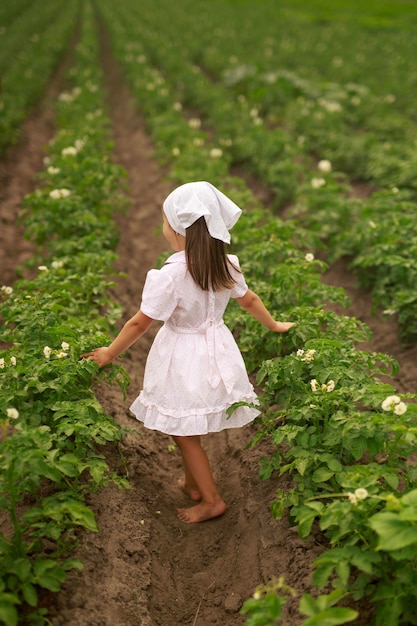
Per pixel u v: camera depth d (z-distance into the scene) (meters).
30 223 6.41
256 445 3.94
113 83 18.02
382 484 3.08
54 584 2.55
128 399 4.53
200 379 3.21
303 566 2.96
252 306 3.52
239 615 2.96
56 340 3.79
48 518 3.04
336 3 36.00
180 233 3.14
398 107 14.09
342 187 7.43
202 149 10.05
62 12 32.28
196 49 20.25
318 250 7.06
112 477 3.26
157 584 3.12
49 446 2.79
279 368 3.52
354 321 4.22
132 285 6.56
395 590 2.45
